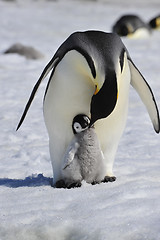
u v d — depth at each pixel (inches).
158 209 716.0
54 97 814.5
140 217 693.9
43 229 689.0
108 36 786.8
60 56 799.1
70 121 826.2
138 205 727.1
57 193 800.3
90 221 690.8
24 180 914.7
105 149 853.8
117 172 935.7
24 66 2362.2
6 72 2208.4
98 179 850.1
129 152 1101.1
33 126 1386.6
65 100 806.5
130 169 956.6
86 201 757.9
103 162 838.5
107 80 737.0
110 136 841.5
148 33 3777.1
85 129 805.9
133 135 1275.8
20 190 829.8
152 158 1046.4
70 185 836.0
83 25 4099.4
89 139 808.9
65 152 836.6
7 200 781.3
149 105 881.5
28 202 769.6
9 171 984.9
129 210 713.0
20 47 2596.0
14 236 690.2
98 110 738.8
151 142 1202.0
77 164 821.9
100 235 658.8
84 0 6496.1
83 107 809.5
